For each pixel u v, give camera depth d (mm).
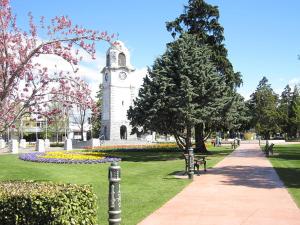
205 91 31594
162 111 32000
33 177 19250
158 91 31969
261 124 99312
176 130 34000
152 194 14008
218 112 32750
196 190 14867
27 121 11430
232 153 40000
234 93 38719
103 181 18016
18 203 7527
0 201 7586
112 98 73562
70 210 7531
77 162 26703
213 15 42562
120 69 74188
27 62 10117
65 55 10352
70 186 8328
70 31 10320
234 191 14523
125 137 74000
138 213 10938
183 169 23328
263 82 108875
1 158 31562
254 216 10484
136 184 16625
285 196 13383
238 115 37406
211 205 11953
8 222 7547
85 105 10664
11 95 10336
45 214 7410
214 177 18859
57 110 10688
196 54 31922
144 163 27969
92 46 10500
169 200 12820
